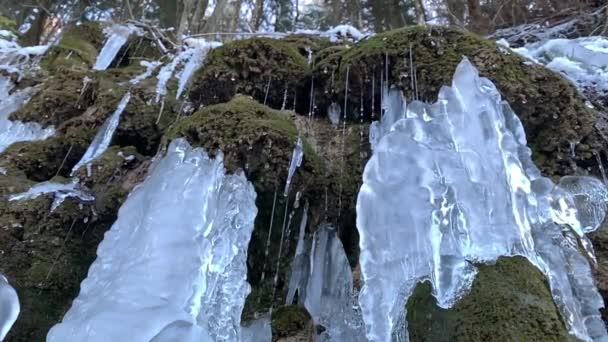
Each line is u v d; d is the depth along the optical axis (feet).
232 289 4.34
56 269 5.29
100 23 12.51
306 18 23.36
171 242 4.03
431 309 3.88
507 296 3.76
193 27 19.19
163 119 7.25
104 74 8.62
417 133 4.79
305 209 5.30
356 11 22.84
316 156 5.44
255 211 4.72
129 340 3.32
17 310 4.04
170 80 8.24
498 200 4.39
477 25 14.84
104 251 4.39
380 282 4.13
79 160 6.88
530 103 5.40
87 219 5.59
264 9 22.94
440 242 4.12
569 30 11.93
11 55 11.44
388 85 5.78
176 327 3.46
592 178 5.12
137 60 10.84
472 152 4.63
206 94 6.61
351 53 6.08
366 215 4.40
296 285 5.25
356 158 5.75
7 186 5.82
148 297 3.68
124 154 6.25
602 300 4.19
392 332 3.97
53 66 10.98
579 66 7.36
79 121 7.11
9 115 8.27
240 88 6.41
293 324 4.94
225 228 4.47
